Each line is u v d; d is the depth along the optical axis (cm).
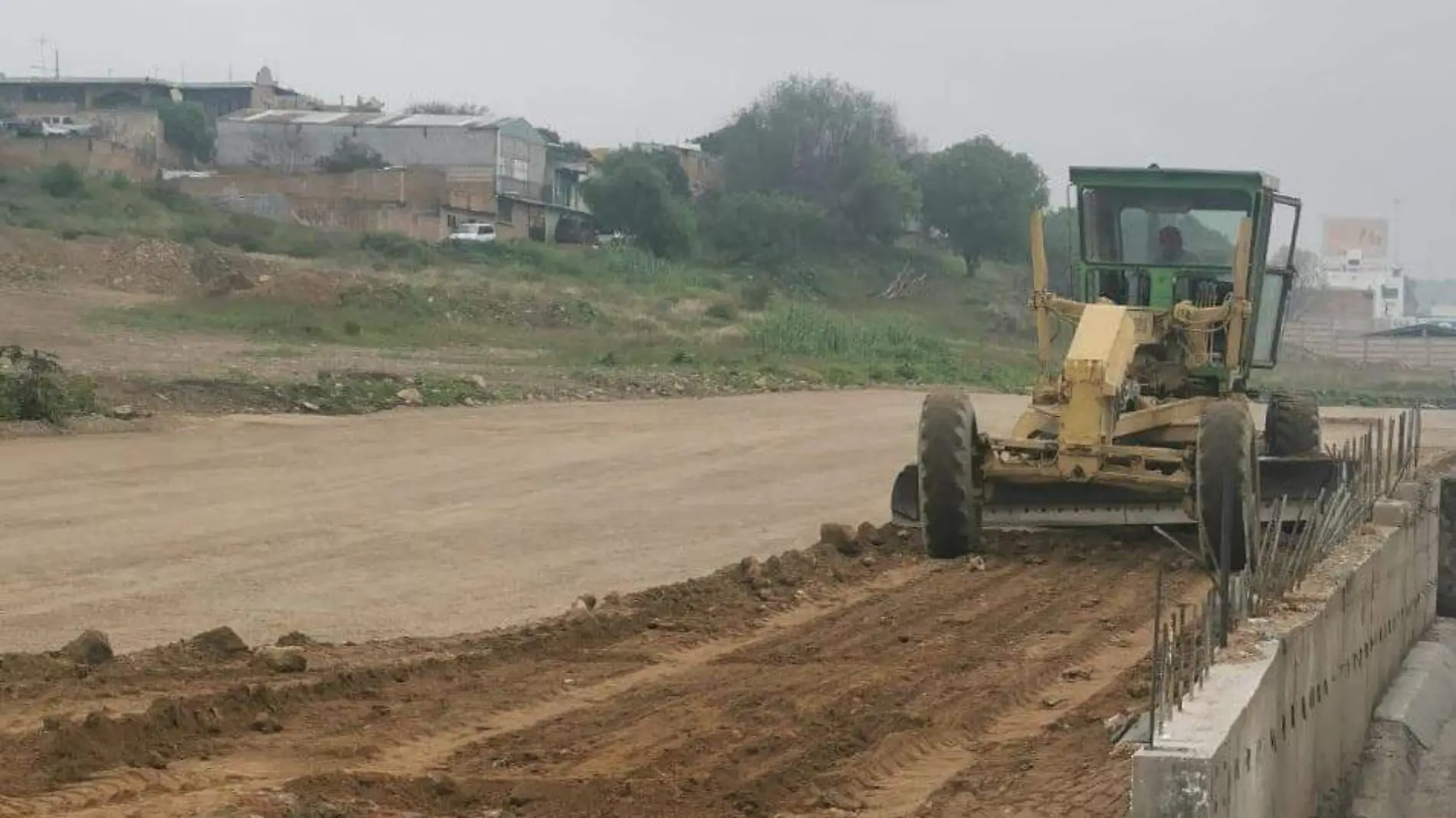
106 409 2709
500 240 7575
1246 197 1731
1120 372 1557
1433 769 1395
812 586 1423
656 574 1537
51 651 1128
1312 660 1062
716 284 7212
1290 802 993
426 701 988
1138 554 1617
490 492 2097
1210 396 1716
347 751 865
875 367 4891
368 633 1248
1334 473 1566
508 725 944
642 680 1066
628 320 5662
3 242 5459
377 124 8900
